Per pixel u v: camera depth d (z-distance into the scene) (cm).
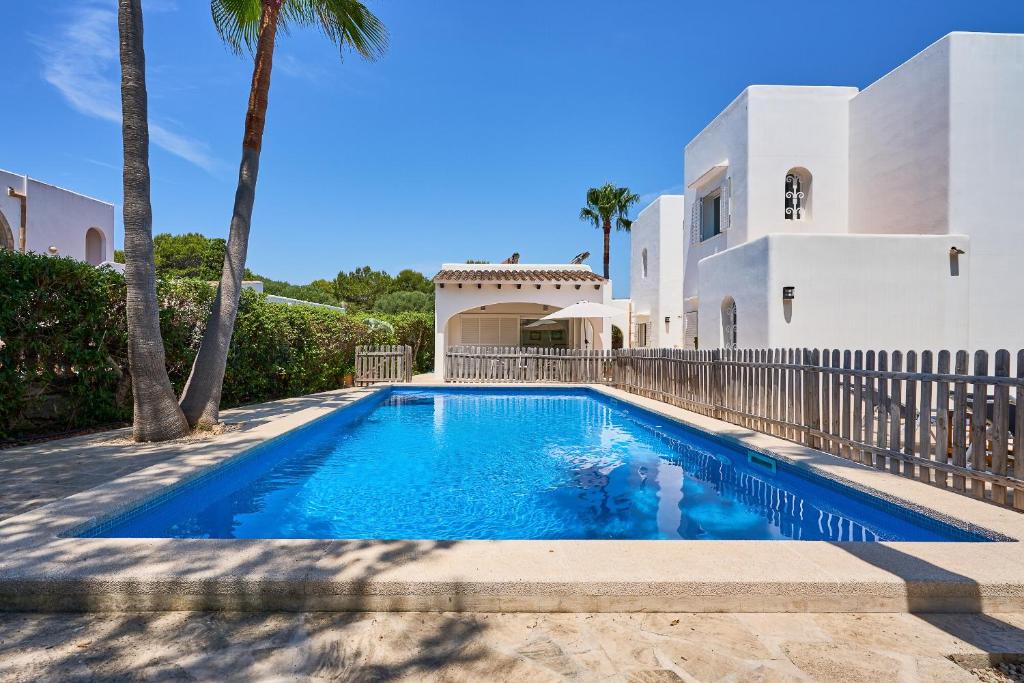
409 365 1592
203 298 937
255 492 560
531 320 2339
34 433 688
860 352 553
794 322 1003
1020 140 1029
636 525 461
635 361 1293
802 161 1252
